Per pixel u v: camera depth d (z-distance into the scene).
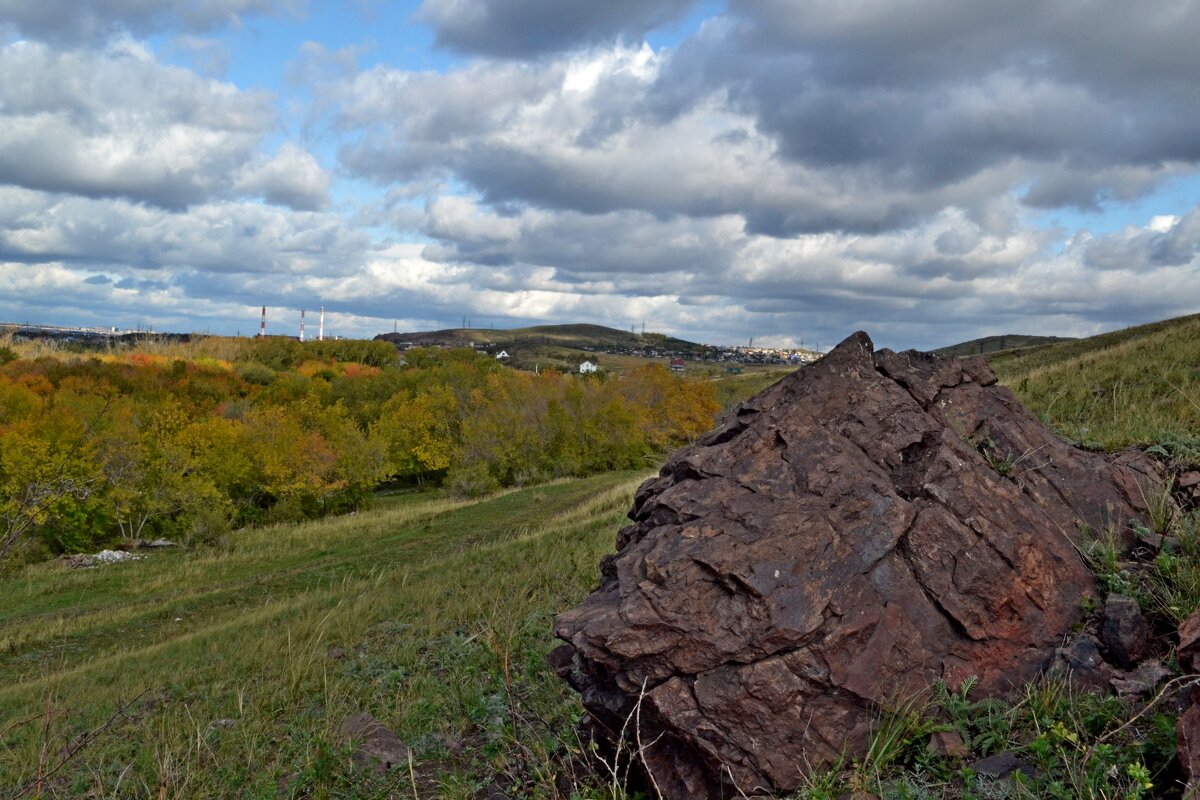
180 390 73.06
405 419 63.22
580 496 34.25
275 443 47.78
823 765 3.65
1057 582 4.28
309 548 31.22
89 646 17.22
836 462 4.49
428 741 5.96
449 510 36.69
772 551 3.98
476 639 8.84
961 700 3.83
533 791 4.46
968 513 4.32
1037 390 14.34
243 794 5.92
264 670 10.20
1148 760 3.28
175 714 8.42
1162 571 4.39
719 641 3.77
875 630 3.89
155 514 40.78
